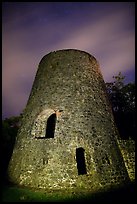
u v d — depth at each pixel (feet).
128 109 69.00
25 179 32.35
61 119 35.70
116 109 70.74
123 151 37.27
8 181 34.73
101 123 37.17
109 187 30.63
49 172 31.27
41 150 33.73
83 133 34.22
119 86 73.67
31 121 38.29
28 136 36.78
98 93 41.19
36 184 30.99
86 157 32.35
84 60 44.01
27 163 33.71
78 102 37.40
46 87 40.63
